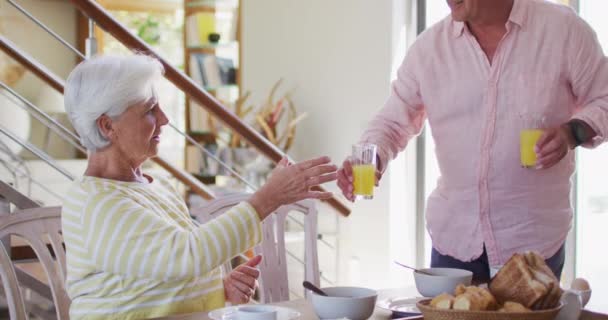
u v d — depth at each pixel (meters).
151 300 1.69
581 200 3.59
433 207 2.34
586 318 1.55
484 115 2.21
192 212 2.25
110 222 1.62
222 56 5.45
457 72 2.25
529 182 2.18
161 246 1.61
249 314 1.46
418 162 4.17
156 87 1.77
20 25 5.69
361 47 4.30
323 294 1.61
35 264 3.68
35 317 2.98
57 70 5.80
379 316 1.66
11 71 5.46
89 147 1.73
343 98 4.45
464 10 2.16
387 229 4.14
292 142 4.68
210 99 3.03
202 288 1.77
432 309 1.39
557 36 2.16
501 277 1.47
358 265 4.35
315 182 1.74
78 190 1.68
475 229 2.24
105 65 1.69
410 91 2.39
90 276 1.68
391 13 4.09
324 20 4.56
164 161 3.87
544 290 1.41
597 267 3.53
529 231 2.19
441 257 2.34
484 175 2.21
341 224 4.46
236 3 5.30
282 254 2.36
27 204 2.63
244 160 4.86
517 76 2.18
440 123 2.31
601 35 3.51
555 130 2.04
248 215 1.67
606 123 2.08
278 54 4.91
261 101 5.04
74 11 5.82
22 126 5.24
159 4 5.93
